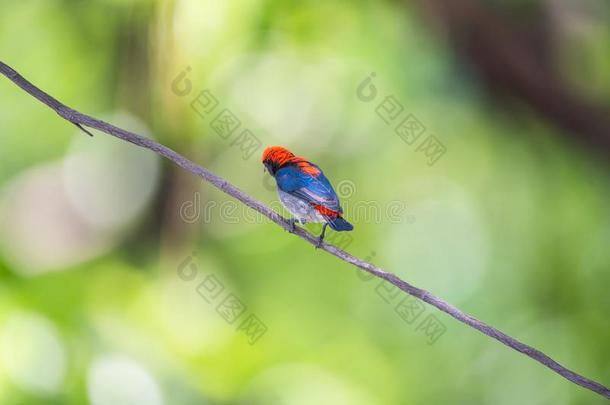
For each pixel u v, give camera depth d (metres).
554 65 10.52
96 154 12.56
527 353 5.14
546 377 12.81
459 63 11.08
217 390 10.55
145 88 11.08
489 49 10.30
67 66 11.88
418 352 13.82
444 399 13.30
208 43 10.76
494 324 13.45
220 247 13.20
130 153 12.38
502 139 12.61
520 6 10.59
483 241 13.91
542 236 13.23
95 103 11.91
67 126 12.72
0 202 12.32
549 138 12.18
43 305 9.63
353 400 12.09
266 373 11.32
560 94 10.51
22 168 12.70
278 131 12.98
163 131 11.55
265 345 11.80
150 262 12.14
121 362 9.76
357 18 11.97
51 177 12.52
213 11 10.58
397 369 13.53
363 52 12.38
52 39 11.80
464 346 13.71
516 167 13.04
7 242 11.12
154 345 10.32
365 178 13.60
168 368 10.23
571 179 12.61
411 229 14.05
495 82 10.84
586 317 12.84
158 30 10.55
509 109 11.72
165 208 12.10
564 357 12.75
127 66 11.09
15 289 9.67
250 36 11.38
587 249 12.95
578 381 5.03
